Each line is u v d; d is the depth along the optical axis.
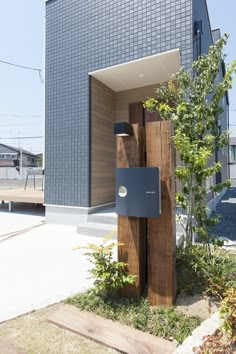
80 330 1.83
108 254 2.37
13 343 1.73
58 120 5.52
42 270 3.03
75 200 5.28
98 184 5.44
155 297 2.14
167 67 4.96
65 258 3.44
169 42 4.32
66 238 4.43
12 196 7.04
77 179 5.27
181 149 2.42
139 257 2.23
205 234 2.59
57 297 2.35
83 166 5.20
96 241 4.21
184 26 4.19
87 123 5.18
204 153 2.42
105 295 2.28
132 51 4.71
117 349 1.65
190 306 2.10
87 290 2.43
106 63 4.99
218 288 2.13
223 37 2.72
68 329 1.87
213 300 2.14
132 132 2.28
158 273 2.13
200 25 4.44
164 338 1.73
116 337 1.75
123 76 5.40
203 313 1.99
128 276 2.20
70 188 5.35
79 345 1.71
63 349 1.67
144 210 2.15
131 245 2.26
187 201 2.67
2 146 32.34
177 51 4.29
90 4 5.16
